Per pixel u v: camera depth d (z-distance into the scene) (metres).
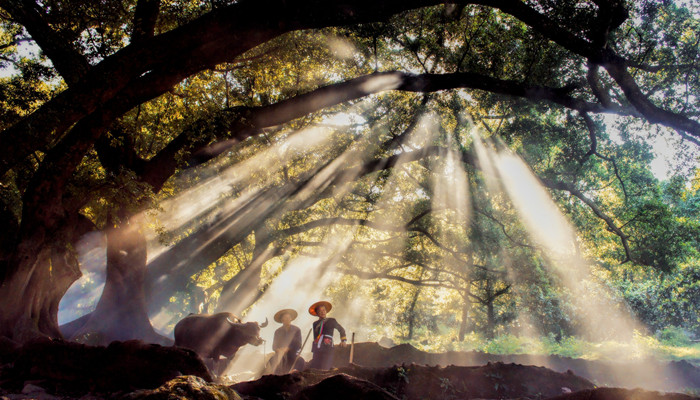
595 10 13.83
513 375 6.73
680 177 20.14
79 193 10.30
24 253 9.71
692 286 30.61
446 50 18.31
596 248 25.05
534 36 16.69
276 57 15.12
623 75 12.79
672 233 22.11
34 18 10.70
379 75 14.54
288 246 22.81
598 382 12.41
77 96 9.28
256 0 9.66
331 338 9.42
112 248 13.83
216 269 25.80
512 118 21.91
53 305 10.77
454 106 20.84
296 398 5.06
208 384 4.17
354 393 4.80
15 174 11.14
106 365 6.21
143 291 14.29
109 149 13.49
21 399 5.59
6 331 9.38
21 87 10.67
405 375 6.59
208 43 9.94
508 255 24.31
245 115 14.02
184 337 11.09
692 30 17.08
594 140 18.73
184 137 13.82
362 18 10.16
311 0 9.72
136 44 9.63
